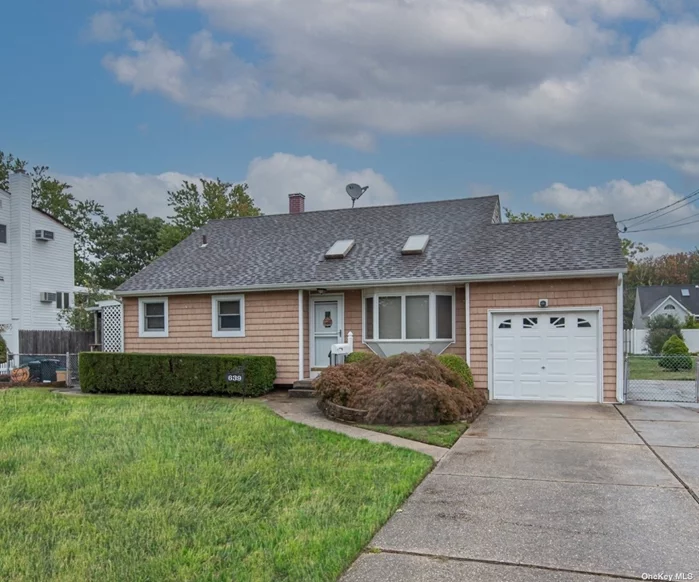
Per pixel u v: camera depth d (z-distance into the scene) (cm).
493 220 1588
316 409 1101
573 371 1214
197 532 446
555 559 395
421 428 878
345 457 682
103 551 411
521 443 783
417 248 1404
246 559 396
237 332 1472
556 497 534
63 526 461
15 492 546
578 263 1195
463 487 571
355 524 459
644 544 420
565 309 1213
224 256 1638
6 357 1795
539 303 1225
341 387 998
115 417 931
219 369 1323
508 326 1255
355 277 1356
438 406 913
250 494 537
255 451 700
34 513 490
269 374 1370
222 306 1503
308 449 716
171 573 375
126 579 368
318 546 414
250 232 1770
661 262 6444
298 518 474
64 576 371
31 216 2600
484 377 1261
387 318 1354
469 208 1625
